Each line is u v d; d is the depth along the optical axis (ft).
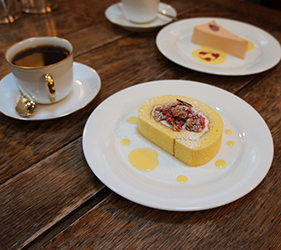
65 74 1.23
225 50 1.68
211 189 0.97
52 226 0.92
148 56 1.63
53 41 1.32
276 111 1.27
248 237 0.89
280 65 1.55
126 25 1.78
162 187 0.99
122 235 0.90
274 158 1.08
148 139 1.16
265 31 1.77
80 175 1.04
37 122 1.23
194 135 1.08
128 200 0.98
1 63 1.56
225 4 2.17
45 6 2.07
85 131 1.11
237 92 1.38
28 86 1.21
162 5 2.06
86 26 1.90
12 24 1.92
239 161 1.06
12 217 0.94
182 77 1.47
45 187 1.01
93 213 0.95
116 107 1.24
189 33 1.85
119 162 1.06
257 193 0.98
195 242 0.89
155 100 1.21
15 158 1.10
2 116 1.26
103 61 1.58
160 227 0.92
